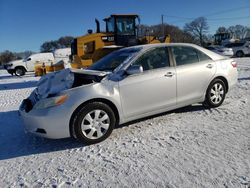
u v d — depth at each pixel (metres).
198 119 5.39
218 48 27.69
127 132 4.93
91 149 4.35
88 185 3.35
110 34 14.20
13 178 3.67
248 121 5.08
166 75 5.12
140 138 4.63
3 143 4.97
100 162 3.90
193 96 5.57
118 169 3.66
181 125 5.11
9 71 25.39
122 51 5.63
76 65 13.84
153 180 3.32
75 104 4.29
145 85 4.88
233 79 6.23
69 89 4.40
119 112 4.70
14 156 4.36
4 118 6.79
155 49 5.21
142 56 5.04
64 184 3.41
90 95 4.39
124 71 4.80
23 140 5.05
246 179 3.19
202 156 3.82
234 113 5.61
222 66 6.00
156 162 3.76
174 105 5.33
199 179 3.26
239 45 30.83
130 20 14.50
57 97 4.29
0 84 16.41
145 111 4.97
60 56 26.89
